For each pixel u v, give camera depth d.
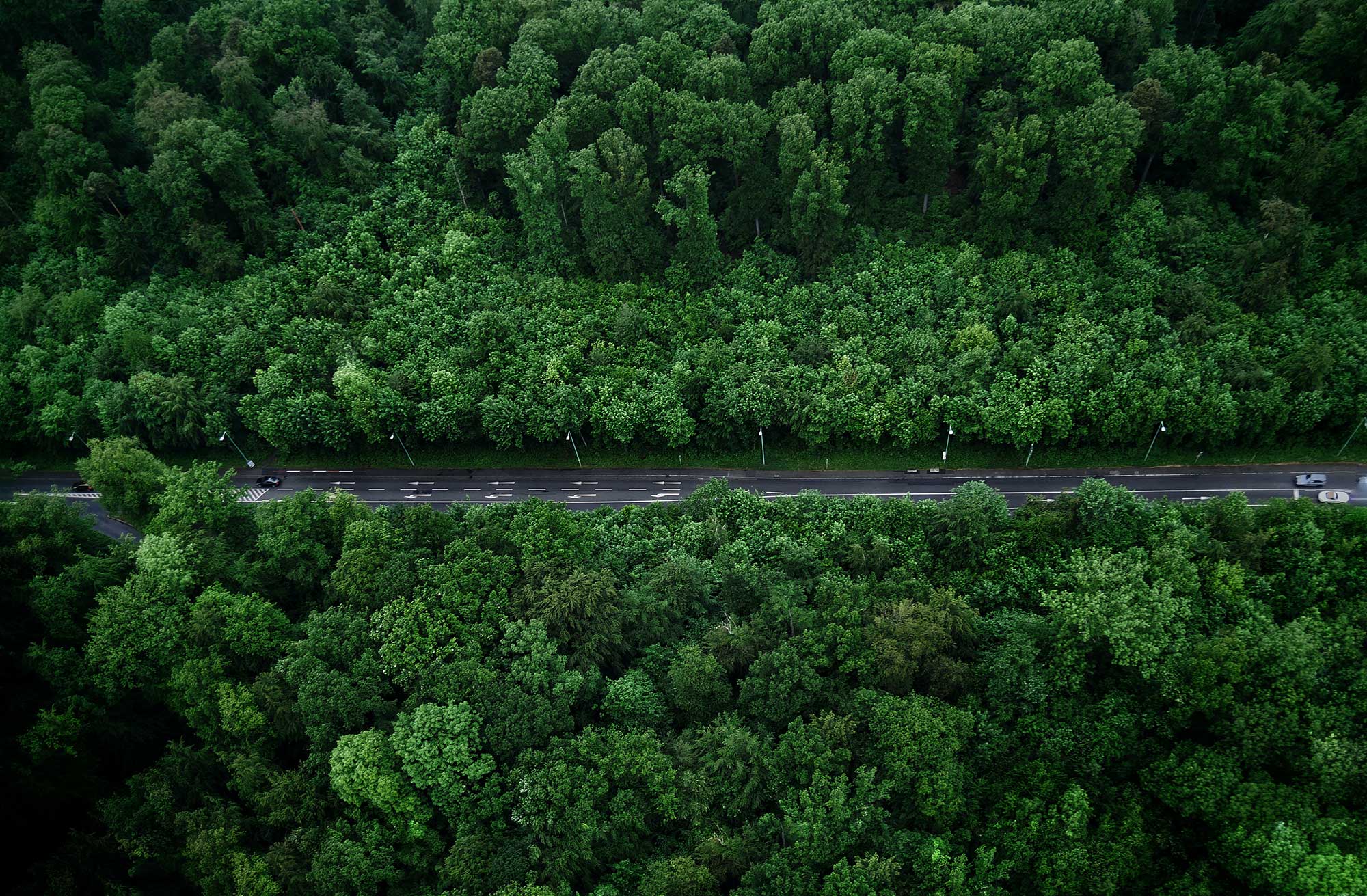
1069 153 155.12
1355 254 152.12
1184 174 168.25
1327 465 140.62
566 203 169.12
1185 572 111.31
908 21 174.38
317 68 180.00
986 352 145.00
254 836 99.38
